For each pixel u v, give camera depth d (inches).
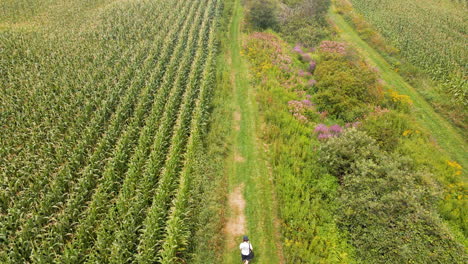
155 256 505.4
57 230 528.1
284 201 626.2
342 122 948.6
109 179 627.5
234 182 706.8
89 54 1162.0
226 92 1065.5
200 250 538.6
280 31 1626.5
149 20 1565.0
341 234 561.3
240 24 1721.2
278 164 743.7
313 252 522.0
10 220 532.7
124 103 875.4
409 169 685.3
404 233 522.3
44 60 1090.1
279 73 1181.7
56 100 874.8
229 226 598.9
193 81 1040.2
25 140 747.4
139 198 593.6
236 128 901.8
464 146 877.2
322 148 729.6
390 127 844.6
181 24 1572.3
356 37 1644.9
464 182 734.5
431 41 1451.8
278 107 958.4
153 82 1010.1
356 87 1007.0
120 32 1364.4
